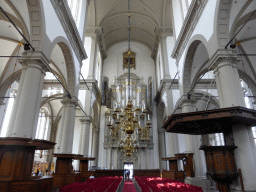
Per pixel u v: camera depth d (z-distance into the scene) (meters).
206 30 7.99
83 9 13.25
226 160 5.64
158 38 20.06
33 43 7.12
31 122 6.36
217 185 6.00
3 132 15.01
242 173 5.62
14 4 7.70
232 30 7.32
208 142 18.75
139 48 25.03
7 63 13.34
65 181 9.55
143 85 22.02
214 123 5.98
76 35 10.92
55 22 8.47
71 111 11.04
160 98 19.09
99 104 21.22
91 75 16.62
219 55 6.80
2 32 11.14
